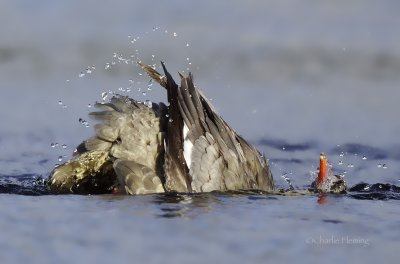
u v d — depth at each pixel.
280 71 43.47
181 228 20.28
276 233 20.25
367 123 36.56
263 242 19.42
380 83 42.59
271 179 26.73
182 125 25.03
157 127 25.81
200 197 23.92
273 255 18.55
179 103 25.16
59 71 42.22
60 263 17.56
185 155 24.81
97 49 44.25
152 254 18.25
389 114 37.94
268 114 37.41
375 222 21.75
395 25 47.94
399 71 43.84
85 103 37.50
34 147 32.16
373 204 24.28
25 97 38.31
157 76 26.20
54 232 19.64
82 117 35.81
